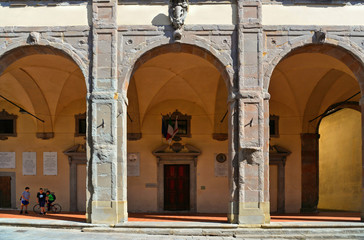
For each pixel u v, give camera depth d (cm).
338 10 1561
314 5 1561
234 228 1443
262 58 1521
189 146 2236
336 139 2738
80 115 2255
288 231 1419
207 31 1541
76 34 1548
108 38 1532
